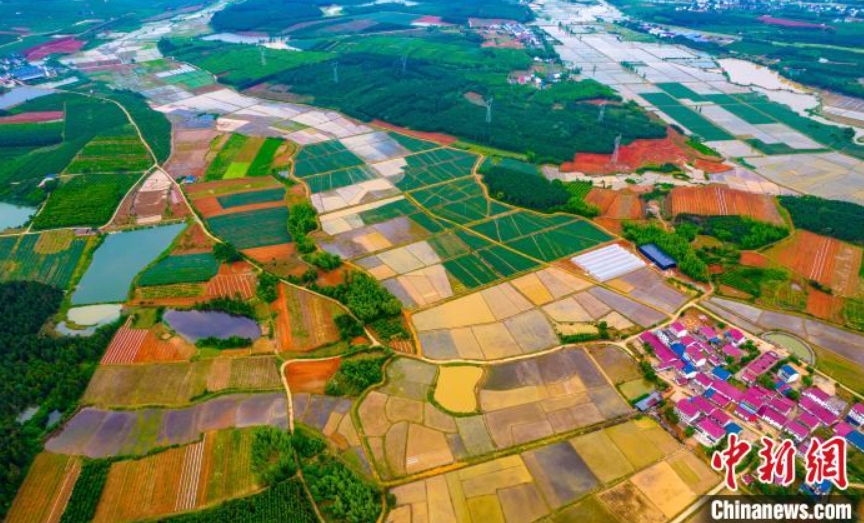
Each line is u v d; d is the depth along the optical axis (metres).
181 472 80.38
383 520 74.38
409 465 81.69
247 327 108.25
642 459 82.75
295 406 90.81
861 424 88.31
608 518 74.88
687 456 83.25
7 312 108.56
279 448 82.06
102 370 97.75
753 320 111.12
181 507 75.75
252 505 75.56
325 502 76.69
